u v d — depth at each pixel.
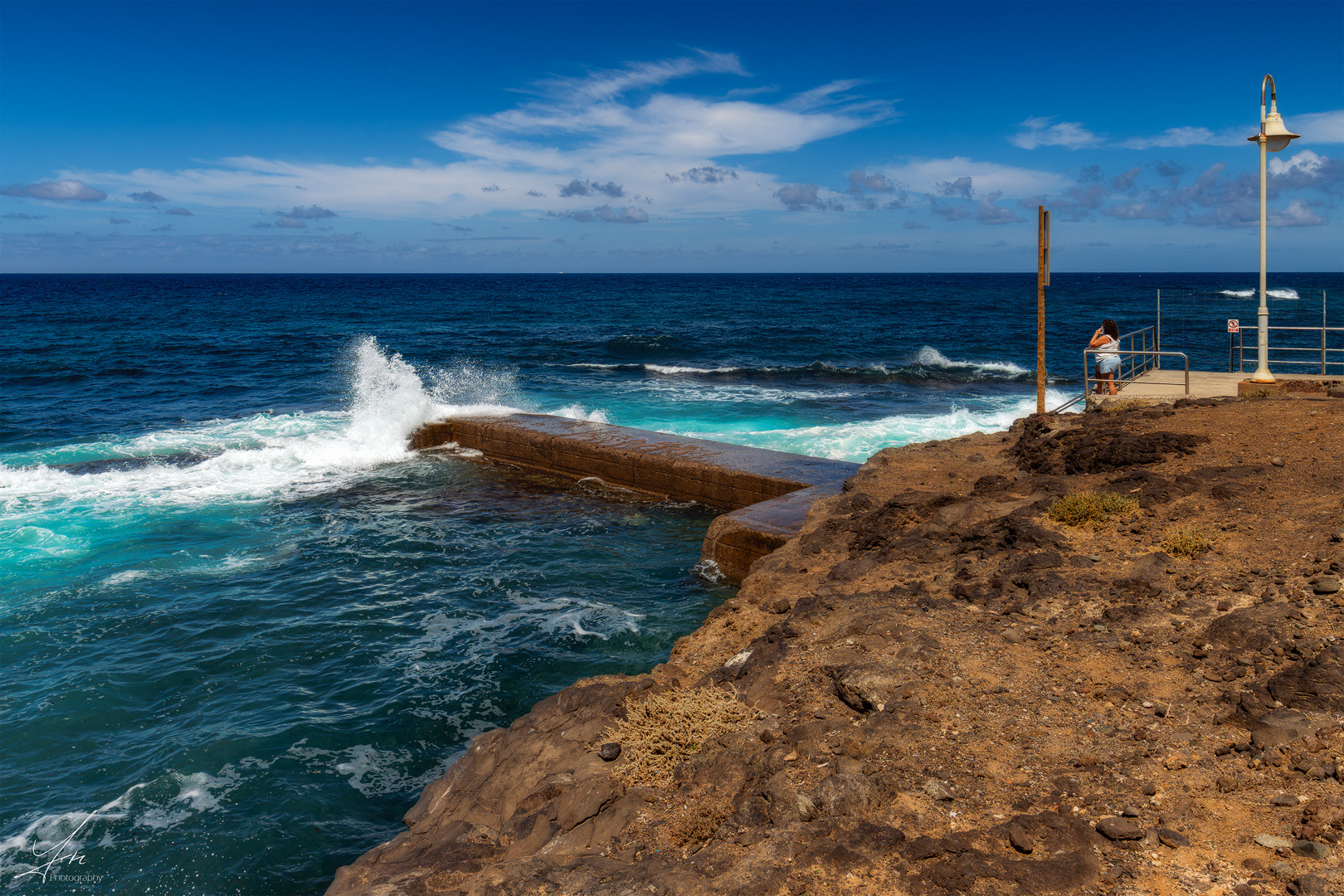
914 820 3.96
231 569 11.70
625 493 15.66
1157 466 8.72
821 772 4.47
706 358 38.41
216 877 5.86
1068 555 7.15
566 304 85.12
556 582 11.21
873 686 5.18
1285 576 5.98
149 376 31.78
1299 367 23.41
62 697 8.23
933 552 7.96
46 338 45.19
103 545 12.62
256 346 42.69
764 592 8.28
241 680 8.57
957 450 11.88
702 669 6.84
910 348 41.09
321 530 13.46
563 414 22.45
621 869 4.04
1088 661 5.43
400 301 92.38
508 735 5.98
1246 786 3.97
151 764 7.14
